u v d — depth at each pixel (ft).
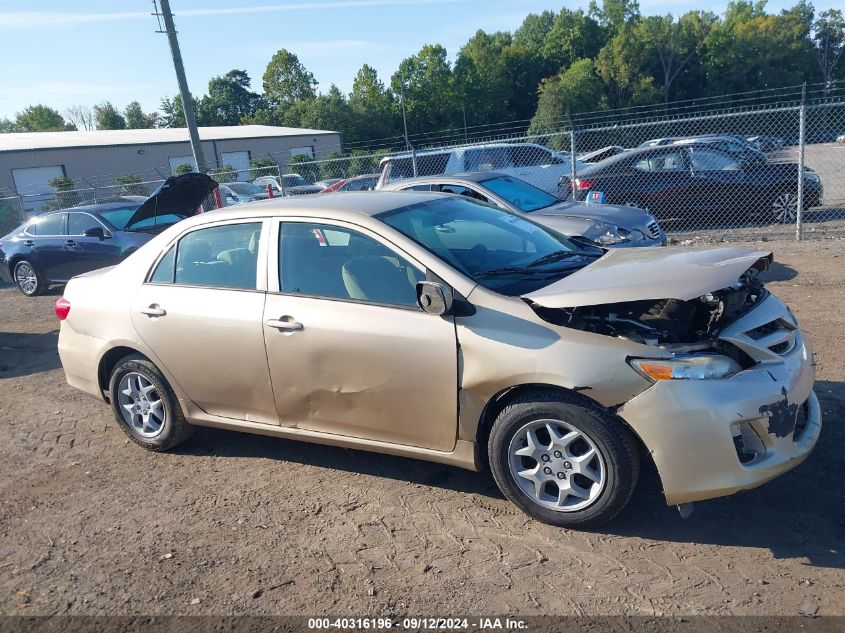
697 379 10.13
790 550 10.34
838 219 39.73
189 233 14.89
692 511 10.78
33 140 126.62
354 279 12.69
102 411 19.21
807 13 234.58
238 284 13.97
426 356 11.69
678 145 39.86
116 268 16.12
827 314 21.70
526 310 11.12
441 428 11.93
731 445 10.05
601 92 223.71
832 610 9.03
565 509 11.21
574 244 14.82
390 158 47.62
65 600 10.70
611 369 10.36
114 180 120.57
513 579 10.28
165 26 45.68
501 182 29.35
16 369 24.52
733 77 231.71
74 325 16.33
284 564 11.18
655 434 10.17
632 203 40.68
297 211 13.66
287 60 258.37
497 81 245.45
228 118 273.75
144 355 15.21
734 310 11.58
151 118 273.95
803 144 33.99
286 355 13.12
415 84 233.14
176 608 10.28
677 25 228.84
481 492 12.94
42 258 38.73
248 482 14.20
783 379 10.52
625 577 10.09
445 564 10.80
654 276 10.84
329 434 13.34
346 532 11.98
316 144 156.25
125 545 12.15
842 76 236.43
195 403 14.92
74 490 14.48
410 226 13.00
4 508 13.91
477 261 12.60
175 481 14.53
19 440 17.52
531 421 11.16
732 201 39.17
